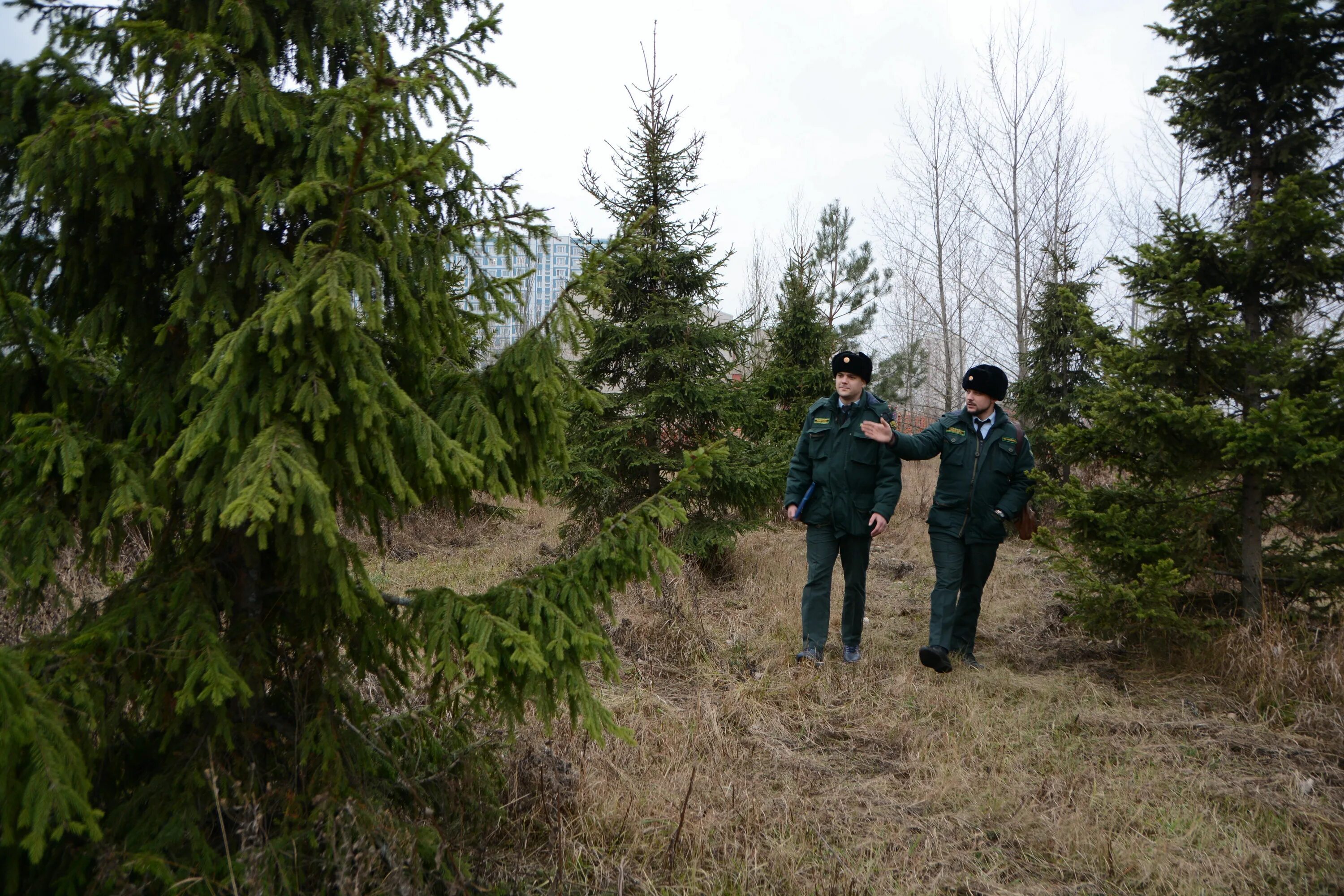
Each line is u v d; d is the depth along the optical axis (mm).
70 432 1743
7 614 3029
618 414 7391
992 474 4855
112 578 2359
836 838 2938
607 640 2215
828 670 4660
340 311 1693
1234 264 4848
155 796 1924
